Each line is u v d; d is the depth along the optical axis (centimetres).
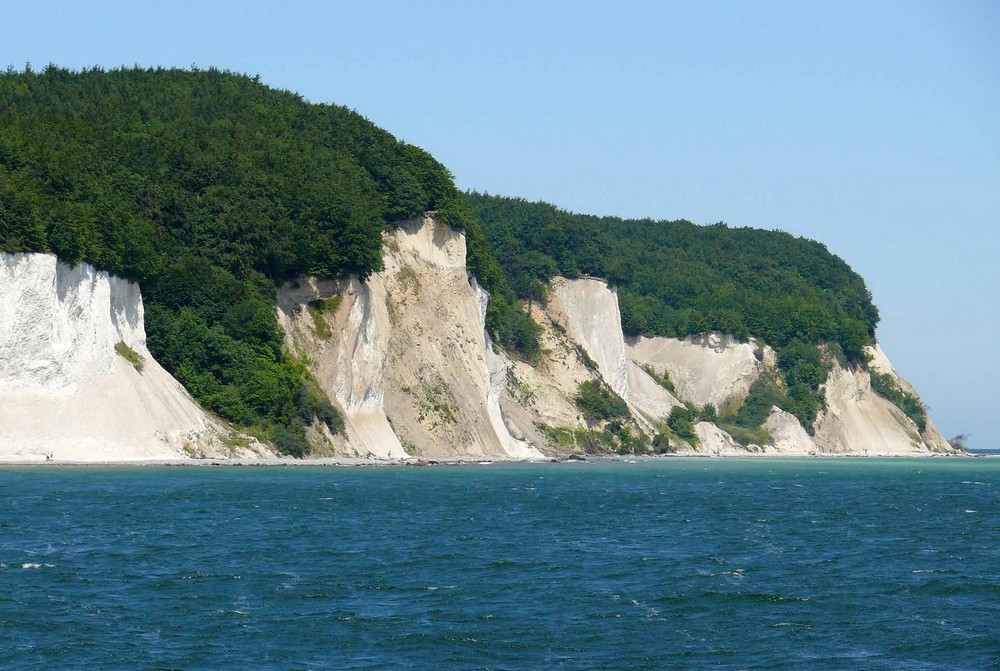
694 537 9912
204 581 7281
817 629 6303
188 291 18438
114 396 16050
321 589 7125
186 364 17900
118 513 10419
